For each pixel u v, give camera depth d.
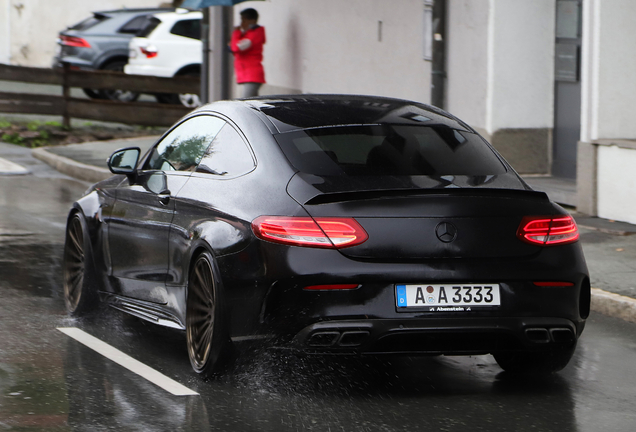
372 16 20.22
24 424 6.50
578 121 16.67
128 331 9.34
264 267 6.96
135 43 29.03
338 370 8.07
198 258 7.69
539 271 7.16
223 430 6.47
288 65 23.80
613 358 8.80
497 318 7.05
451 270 6.95
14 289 11.09
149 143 25.61
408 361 8.45
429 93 18.38
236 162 7.86
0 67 26.66
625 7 14.70
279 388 7.48
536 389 7.67
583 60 15.01
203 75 23.02
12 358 8.21
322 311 6.84
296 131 7.73
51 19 41.56
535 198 7.39
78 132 27.20
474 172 7.64
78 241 10.02
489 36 16.66
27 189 19.53
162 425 6.54
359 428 6.55
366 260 6.88
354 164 7.39
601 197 14.88
